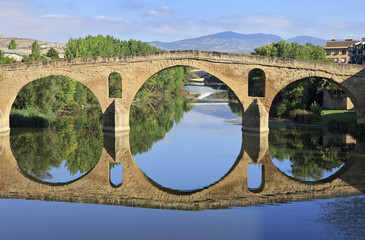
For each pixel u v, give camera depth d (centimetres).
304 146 3070
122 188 2027
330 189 1941
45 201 1794
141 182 2145
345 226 1416
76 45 6406
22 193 1928
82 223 1502
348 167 2417
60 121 4725
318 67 3691
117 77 7006
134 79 3753
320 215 1540
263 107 3750
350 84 3722
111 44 7694
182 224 1485
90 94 6712
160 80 8506
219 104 7488
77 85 6097
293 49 6794
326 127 4056
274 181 2130
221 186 2052
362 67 3700
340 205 1658
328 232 1367
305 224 1450
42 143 3244
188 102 7969
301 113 4509
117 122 3781
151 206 1720
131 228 1447
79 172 2362
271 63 3681
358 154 2761
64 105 5788
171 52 3681
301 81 5291
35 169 2431
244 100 3772
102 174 2319
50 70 3756
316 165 2481
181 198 1838
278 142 3250
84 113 5725
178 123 4694
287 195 1853
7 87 3747
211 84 15212
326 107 5238
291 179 2167
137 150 3000
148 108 6788
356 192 1873
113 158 2731
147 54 3703
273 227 1429
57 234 1386
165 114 5794
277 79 3709
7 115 3825
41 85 4512
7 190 1981
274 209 1638
